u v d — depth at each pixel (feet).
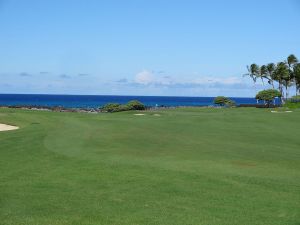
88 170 47.57
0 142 69.77
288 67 346.33
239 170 48.44
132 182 41.98
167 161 53.57
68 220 30.50
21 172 46.62
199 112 181.27
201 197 36.88
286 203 35.37
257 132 91.15
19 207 33.58
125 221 30.50
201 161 53.93
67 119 121.60
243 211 33.12
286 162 54.39
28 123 109.91
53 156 56.59
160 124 105.60
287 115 143.23
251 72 372.17
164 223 30.17
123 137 76.84
